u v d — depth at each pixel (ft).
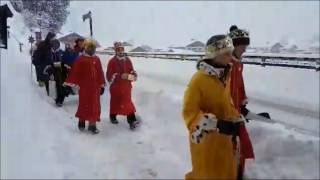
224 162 13.14
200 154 13.17
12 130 22.36
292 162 16.01
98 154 19.72
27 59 68.54
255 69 66.23
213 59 12.90
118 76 25.21
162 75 69.10
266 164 16.29
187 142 21.17
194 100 12.73
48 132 22.82
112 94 25.52
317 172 15.11
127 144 21.53
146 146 21.16
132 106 25.16
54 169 17.35
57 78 32.19
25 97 32.42
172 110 27.76
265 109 36.60
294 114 34.01
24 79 43.14
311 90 46.60
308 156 16.12
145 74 71.51
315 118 32.07
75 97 36.09
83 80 23.94
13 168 17.15
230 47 12.66
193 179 13.52
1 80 39.42
